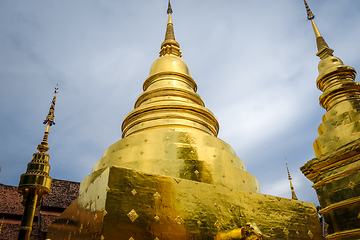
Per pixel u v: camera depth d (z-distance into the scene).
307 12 11.80
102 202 6.43
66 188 20.91
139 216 6.47
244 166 11.44
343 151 7.18
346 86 8.60
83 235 6.94
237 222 7.62
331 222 7.12
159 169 9.19
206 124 12.30
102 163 10.27
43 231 18.38
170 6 20.31
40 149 10.84
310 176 8.03
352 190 6.87
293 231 8.27
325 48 10.32
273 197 8.63
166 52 17.19
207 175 9.28
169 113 11.79
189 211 7.11
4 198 19.38
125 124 12.89
